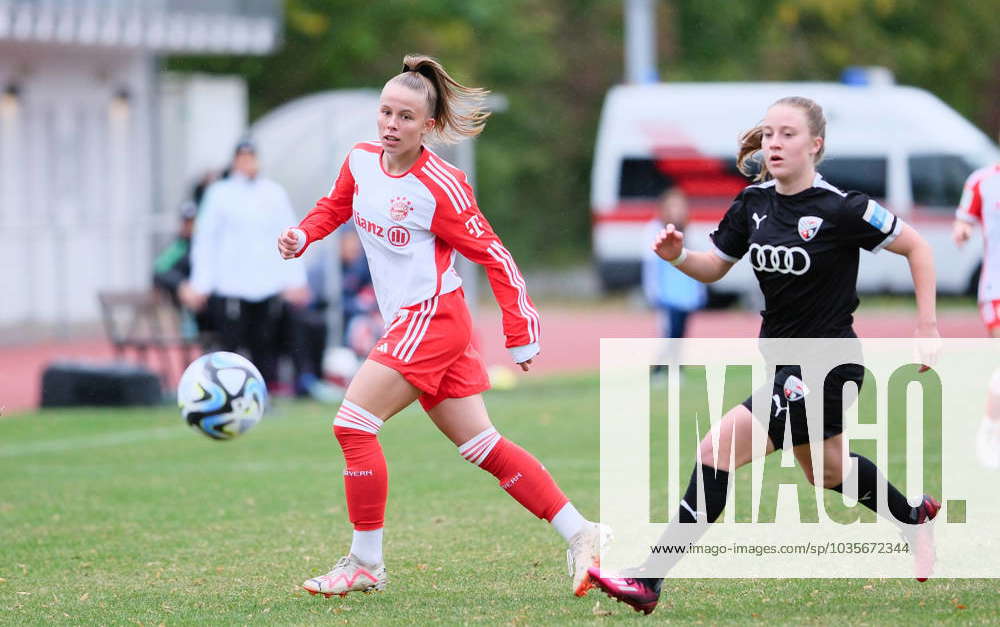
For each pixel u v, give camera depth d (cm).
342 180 2258
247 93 13825
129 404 5247
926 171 8944
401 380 2169
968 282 8925
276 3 8744
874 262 9044
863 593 2202
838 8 15112
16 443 4356
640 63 10238
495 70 14712
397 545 2697
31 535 2919
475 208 2164
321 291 6128
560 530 2186
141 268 8225
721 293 9600
